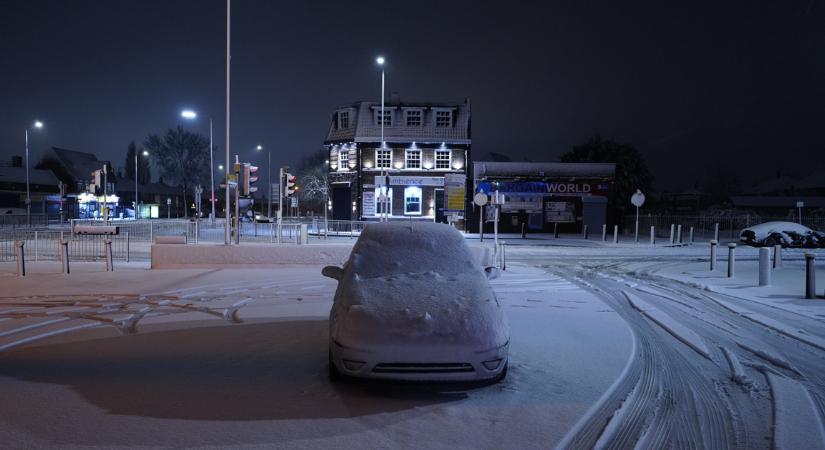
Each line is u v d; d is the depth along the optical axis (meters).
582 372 5.86
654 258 21.58
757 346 7.23
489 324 5.18
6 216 45.97
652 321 8.99
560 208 41.75
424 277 6.04
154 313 9.10
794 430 4.37
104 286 12.32
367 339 4.91
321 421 4.41
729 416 4.68
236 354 6.46
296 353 6.53
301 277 14.05
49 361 6.14
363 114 42.78
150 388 5.20
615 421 4.52
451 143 41.91
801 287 13.00
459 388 5.28
